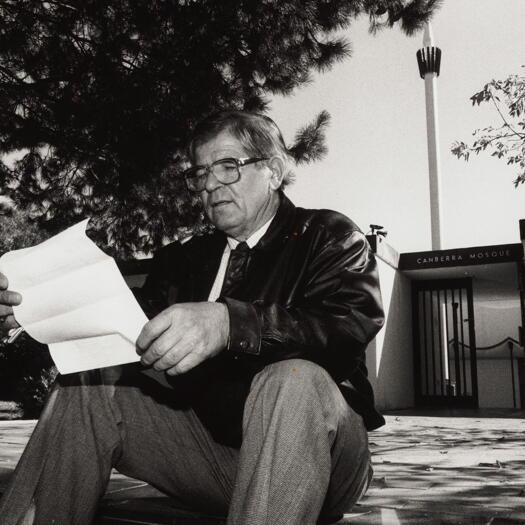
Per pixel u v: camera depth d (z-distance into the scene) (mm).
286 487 1164
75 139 6520
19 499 1411
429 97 25625
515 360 19328
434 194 24297
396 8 5773
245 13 5477
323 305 1477
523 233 12531
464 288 15695
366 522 2023
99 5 5555
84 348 1291
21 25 5730
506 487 2865
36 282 1261
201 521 1837
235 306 1325
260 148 1824
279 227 1754
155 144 6203
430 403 15094
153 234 7625
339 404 1314
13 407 11406
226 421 1575
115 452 1544
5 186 7828
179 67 5664
